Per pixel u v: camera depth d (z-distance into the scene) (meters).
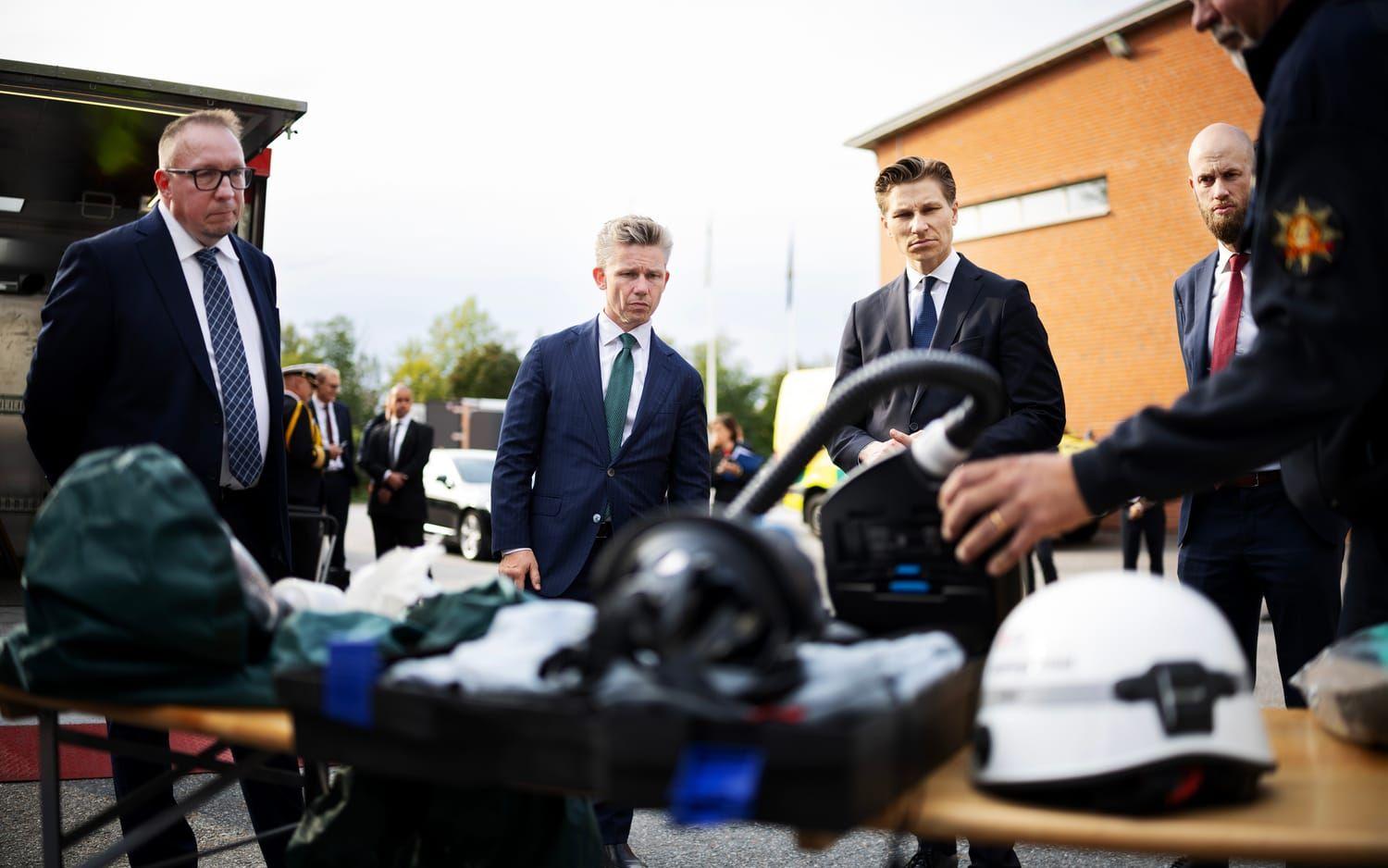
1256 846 0.95
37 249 8.05
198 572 1.39
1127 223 17.34
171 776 1.89
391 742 1.13
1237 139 2.97
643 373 3.26
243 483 2.66
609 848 2.96
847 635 1.28
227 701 1.40
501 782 1.05
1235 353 2.96
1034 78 18.66
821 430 1.31
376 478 9.51
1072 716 1.03
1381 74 1.18
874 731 0.94
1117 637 1.05
